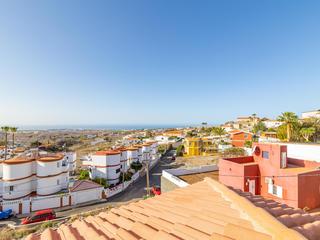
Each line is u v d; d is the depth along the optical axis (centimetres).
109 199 2650
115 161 3412
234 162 1631
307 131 3641
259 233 288
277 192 1370
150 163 4644
